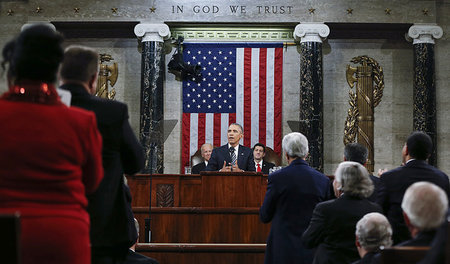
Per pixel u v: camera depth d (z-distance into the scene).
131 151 5.45
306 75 22.52
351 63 23.84
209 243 12.72
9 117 4.16
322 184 9.31
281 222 9.23
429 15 22.95
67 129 4.27
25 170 4.09
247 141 23.23
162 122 22.11
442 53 23.47
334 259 7.64
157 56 22.66
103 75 23.78
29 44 4.32
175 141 23.42
